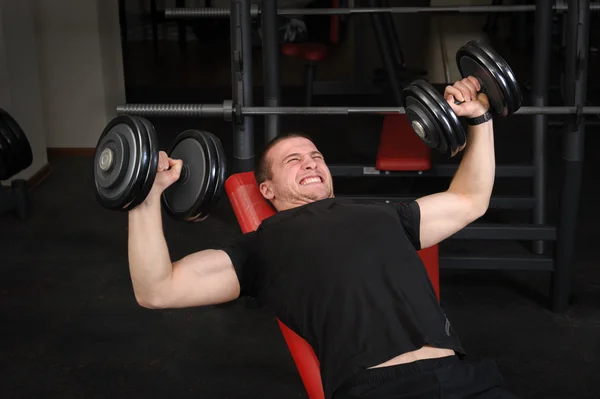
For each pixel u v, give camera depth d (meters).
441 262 2.84
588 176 4.19
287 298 1.68
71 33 4.45
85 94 4.54
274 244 1.74
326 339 1.61
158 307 1.65
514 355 2.57
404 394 1.53
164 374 2.50
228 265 1.73
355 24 5.64
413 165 2.99
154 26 6.50
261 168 2.07
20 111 3.99
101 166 1.54
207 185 1.68
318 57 4.13
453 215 1.87
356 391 1.54
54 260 3.30
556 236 2.76
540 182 3.11
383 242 1.71
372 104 5.55
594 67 6.23
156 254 1.60
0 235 3.55
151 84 6.02
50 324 2.80
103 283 3.10
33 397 2.38
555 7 3.05
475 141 1.86
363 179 4.14
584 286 3.01
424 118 1.73
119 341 2.69
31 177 4.12
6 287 3.06
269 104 2.86
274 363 2.56
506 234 2.78
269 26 2.77
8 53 3.85
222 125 5.16
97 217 3.75
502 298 2.94
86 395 2.39
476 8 3.11
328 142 4.77
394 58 5.03
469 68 1.83
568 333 2.70
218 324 2.80
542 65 3.03
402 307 1.62
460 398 1.55
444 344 1.60
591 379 2.43
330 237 1.70
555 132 4.86
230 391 2.41
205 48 6.55
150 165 1.50
